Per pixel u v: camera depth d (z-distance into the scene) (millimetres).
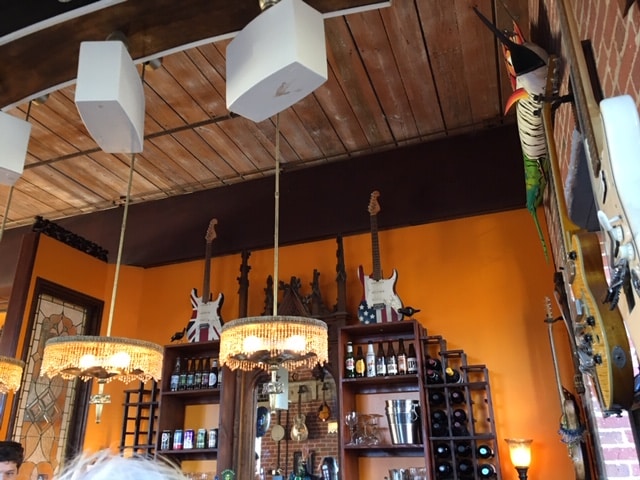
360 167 4879
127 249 5543
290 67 1828
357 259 4629
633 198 890
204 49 3545
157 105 4133
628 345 1239
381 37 3512
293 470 4184
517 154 4367
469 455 3596
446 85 3977
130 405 4672
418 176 4629
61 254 4848
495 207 4281
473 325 4066
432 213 4449
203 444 4367
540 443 3623
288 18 1859
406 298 4328
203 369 4688
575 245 1400
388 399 4055
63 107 4047
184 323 5121
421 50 3623
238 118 4289
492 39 3525
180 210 5520
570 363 3723
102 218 5824
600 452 2748
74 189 5367
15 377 3402
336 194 4875
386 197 4660
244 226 5148
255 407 4473
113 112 2094
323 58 1926
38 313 4516
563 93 2127
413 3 3250
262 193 5219
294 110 4227
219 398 4594
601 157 1053
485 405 3789
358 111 4266
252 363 3244
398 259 4480
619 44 1319
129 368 3107
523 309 3975
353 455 3906
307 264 4816
